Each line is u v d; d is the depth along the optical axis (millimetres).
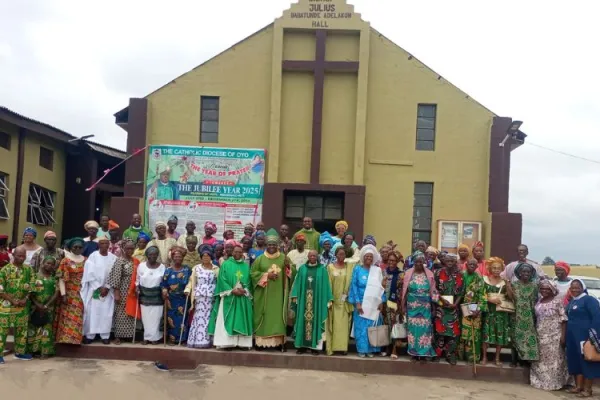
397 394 7488
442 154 13203
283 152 13344
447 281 8414
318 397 7277
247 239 9680
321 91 13172
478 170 13133
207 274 8781
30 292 8289
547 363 8008
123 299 8898
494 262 8430
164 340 8758
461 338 8500
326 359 8430
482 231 12992
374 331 8414
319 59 13211
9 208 14273
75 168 17188
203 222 13055
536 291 8297
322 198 13461
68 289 8586
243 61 13453
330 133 13352
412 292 8336
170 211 13062
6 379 7434
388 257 9094
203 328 8719
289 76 13453
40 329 8461
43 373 7727
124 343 8875
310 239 10477
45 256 8852
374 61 13391
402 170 13219
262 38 13453
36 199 15633
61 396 6941
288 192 13367
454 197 13109
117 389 7258
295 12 13312
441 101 13273
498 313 8359
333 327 8641
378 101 13336
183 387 7430
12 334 9305
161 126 13414
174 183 13125
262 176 13102
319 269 8641
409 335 8312
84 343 8781
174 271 8875
